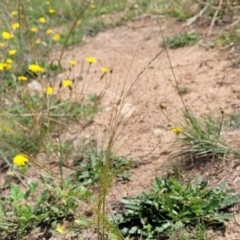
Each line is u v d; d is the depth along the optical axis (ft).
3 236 7.88
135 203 7.60
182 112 9.61
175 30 14.49
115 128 8.30
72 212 7.98
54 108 10.79
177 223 7.25
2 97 11.51
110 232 7.22
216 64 11.82
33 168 9.37
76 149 9.70
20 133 9.93
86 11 17.84
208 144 8.59
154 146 9.42
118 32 15.83
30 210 7.93
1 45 12.62
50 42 14.88
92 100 11.46
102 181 7.22
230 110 9.82
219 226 7.20
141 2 17.62
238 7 13.61
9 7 15.98
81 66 13.41
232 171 8.14
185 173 8.42
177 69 12.13
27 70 12.91
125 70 12.85
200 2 14.40
